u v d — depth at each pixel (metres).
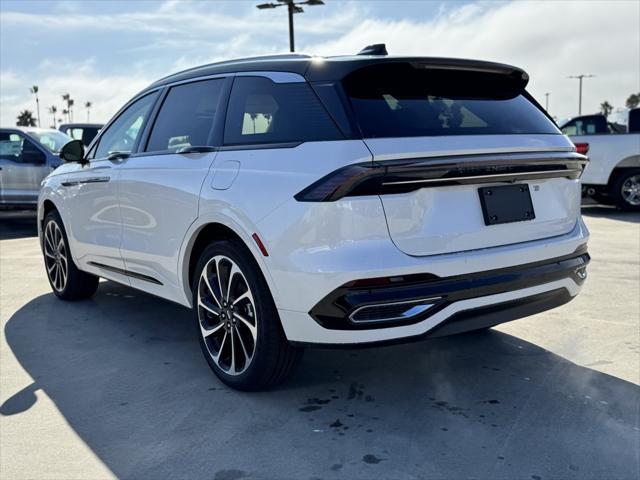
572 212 3.43
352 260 2.71
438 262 2.81
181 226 3.59
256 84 3.39
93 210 4.63
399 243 2.78
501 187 3.05
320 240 2.77
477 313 2.94
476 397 3.23
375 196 2.74
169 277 3.83
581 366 3.63
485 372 3.56
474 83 3.38
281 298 2.95
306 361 3.78
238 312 3.26
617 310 4.72
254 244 3.01
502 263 2.99
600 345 3.96
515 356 3.80
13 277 6.41
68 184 5.00
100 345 4.18
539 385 3.37
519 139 3.12
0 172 10.65
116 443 2.82
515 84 3.59
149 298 5.44
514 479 2.46
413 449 2.71
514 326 4.39
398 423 2.95
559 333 4.21
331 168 2.78
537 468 2.54
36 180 10.58
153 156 3.98
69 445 2.81
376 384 3.42
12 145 10.83
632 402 3.14
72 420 3.05
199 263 3.50
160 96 4.21
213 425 2.97
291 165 2.95
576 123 11.27
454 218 2.90
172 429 2.94
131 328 4.55
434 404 3.15
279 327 3.10
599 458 2.61
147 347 4.12
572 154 3.32
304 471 2.55
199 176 3.46
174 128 3.94
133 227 4.13
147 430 2.94
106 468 2.61
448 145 2.86
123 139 4.50
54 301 5.39
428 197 2.83
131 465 2.63
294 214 2.85
